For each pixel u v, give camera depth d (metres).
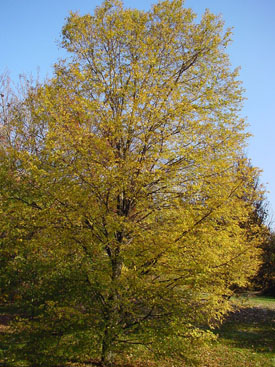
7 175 5.66
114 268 5.44
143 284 5.00
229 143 5.79
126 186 5.56
